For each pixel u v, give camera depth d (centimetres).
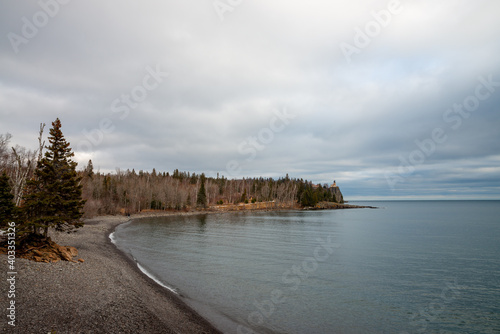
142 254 3941
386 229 7825
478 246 4988
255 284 2670
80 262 2588
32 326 1230
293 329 1770
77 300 1641
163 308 1847
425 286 2719
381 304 2253
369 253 4372
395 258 4022
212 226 8369
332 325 1864
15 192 3297
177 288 2419
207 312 1922
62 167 2694
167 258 3725
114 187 12638
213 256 3950
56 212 2739
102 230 6325
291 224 9231
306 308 2125
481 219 11831
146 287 2273
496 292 2553
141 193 12812
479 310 2164
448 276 3075
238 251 4409
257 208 17600
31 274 1903
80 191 2889
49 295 1617
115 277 2338
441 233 6888
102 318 1473
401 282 2842
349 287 2662
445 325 1919
